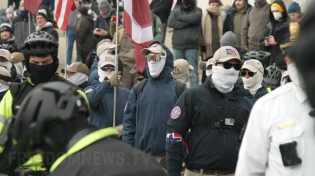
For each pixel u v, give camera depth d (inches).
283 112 339.9
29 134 253.3
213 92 523.8
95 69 803.4
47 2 1350.9
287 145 333.1
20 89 465.1
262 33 1038.4
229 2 1350.9
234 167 521.3
